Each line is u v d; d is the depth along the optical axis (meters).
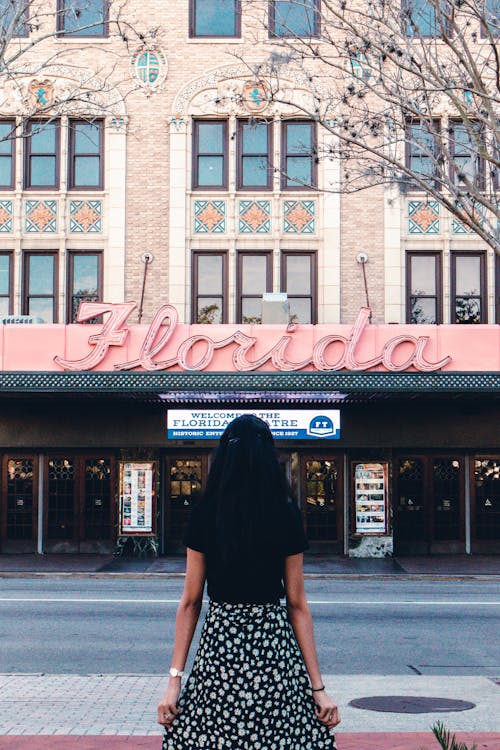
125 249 25.36
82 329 23.23
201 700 3.70
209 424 24.03
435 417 24.92
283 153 25.36
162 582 20.19
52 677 9.59
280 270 25.31
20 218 25.34
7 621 14.15
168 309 23.16
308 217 25.45
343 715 7.81
